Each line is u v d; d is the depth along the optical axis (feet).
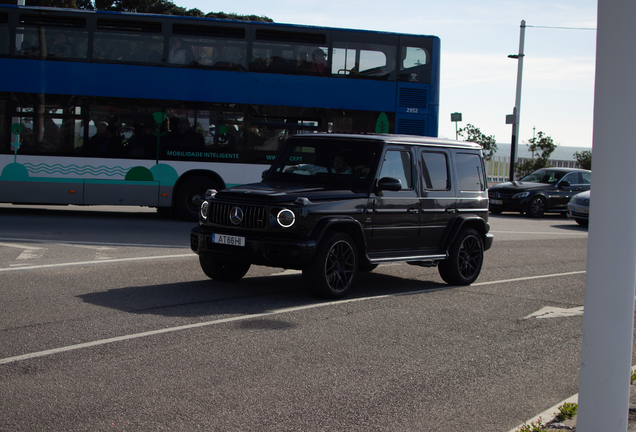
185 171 52.54
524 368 17.65
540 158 131.03
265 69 53.16
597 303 10.08
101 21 51.57
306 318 22.16
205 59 52.70
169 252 36.22
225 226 25.11
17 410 13.06
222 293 25.91
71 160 51.26
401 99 54.44
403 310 24.32
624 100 9.88
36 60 50.98
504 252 44.86
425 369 17.12
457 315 23.95
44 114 51.03
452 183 30.50
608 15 9.95
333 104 53.78
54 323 20.02
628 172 9.91
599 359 10.05
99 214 56.95
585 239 55.36
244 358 17.29
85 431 12.16
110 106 51.67
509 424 13.47
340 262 25.75
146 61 52.08
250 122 53.11
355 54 54.03
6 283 25.73
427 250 29.19
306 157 28.66
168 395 14.26
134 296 24.50
